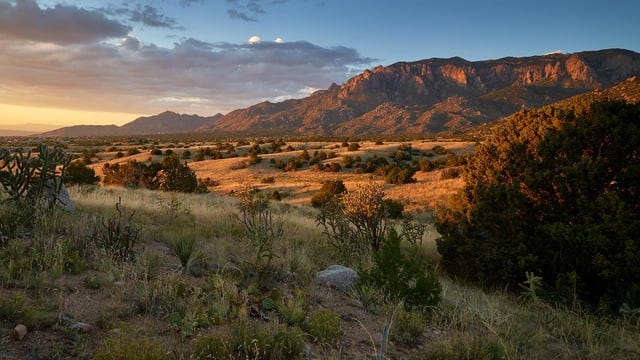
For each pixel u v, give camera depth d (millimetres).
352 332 4859
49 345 3477
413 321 5137
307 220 14992
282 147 105250
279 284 6215
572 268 8195
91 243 6320
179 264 6535
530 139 10781
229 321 4551
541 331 5336
